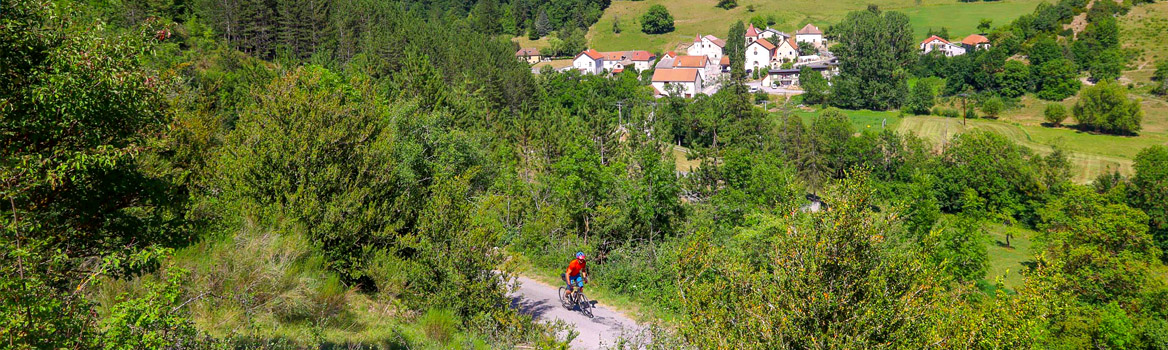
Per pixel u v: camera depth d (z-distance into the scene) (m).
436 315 13.22
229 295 10.91
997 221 73.00
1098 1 164.25
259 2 91.69
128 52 8.80
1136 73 134.62
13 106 7.54
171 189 10.05
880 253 8.68
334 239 14.81
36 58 8.22
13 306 5.89
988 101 121.50
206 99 24.06
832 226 8.48
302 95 15.63
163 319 6.95
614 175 26.67
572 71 127.69
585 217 25.73
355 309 13.52
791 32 193.50
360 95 25.11
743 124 85.31
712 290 10.20
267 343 9.84
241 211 13.97
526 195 28.77
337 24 102.88
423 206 16.16
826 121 85.94
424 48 97.62
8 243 6.57
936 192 73.06
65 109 7.93
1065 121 113.75
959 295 9.99
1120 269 41.56
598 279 19.92
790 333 8.52
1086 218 51.19
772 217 23.56
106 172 8.42
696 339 9.89
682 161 78.94
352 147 15.88
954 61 136.00
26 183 7.29
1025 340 9.32
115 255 7.45
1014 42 148.88
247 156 14.89
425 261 14.02
